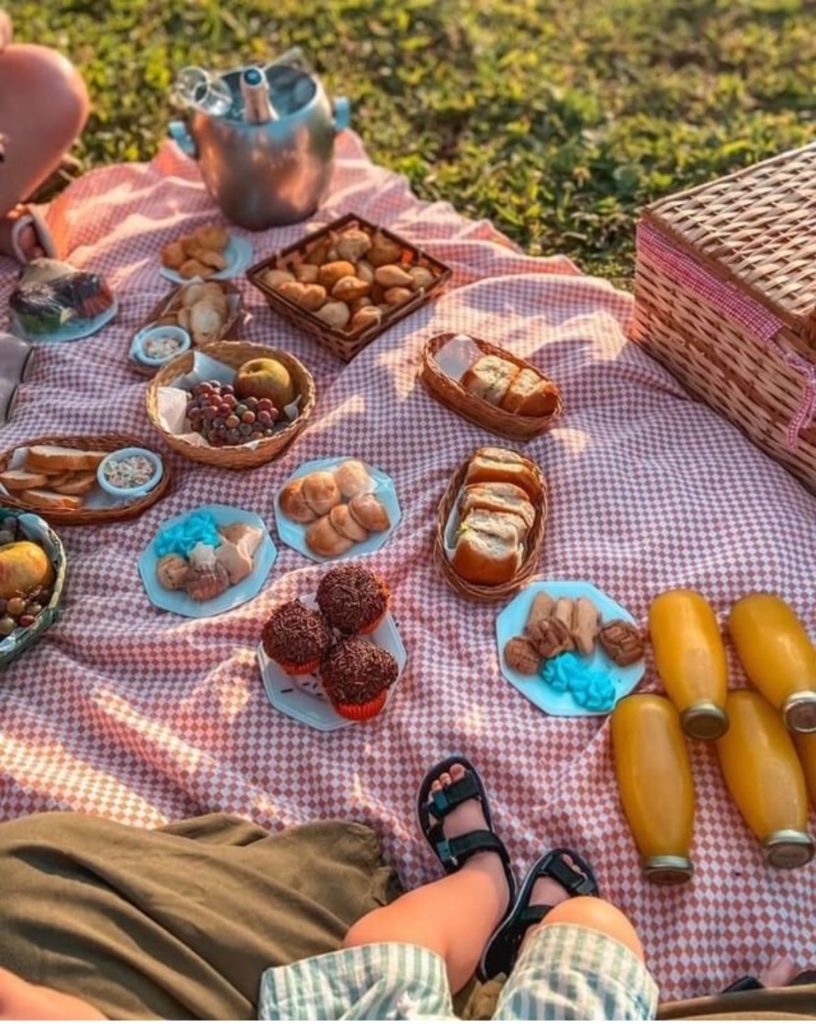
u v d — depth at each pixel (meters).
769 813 1.10
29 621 1.23
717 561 1.28
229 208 1.74
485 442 1.42
